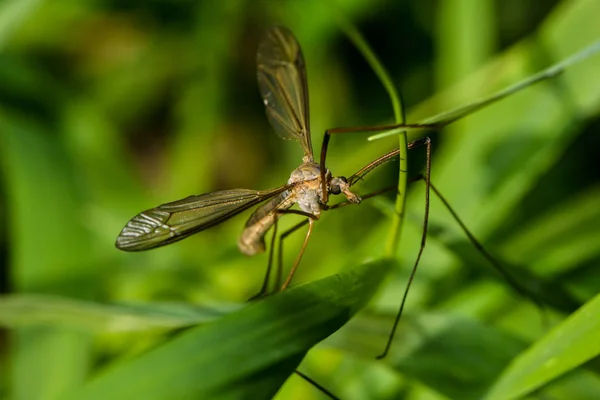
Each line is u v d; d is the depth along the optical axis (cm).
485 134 24
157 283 24
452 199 23
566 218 24
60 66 28
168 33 27
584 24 23
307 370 23
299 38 27
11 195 25
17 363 23
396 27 27
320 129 26
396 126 19
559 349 19
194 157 26
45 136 25
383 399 22
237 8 27
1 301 21
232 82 27
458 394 20
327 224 25
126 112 28
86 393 18
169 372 18
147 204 25
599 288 23
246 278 24
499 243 24
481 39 25
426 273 23
